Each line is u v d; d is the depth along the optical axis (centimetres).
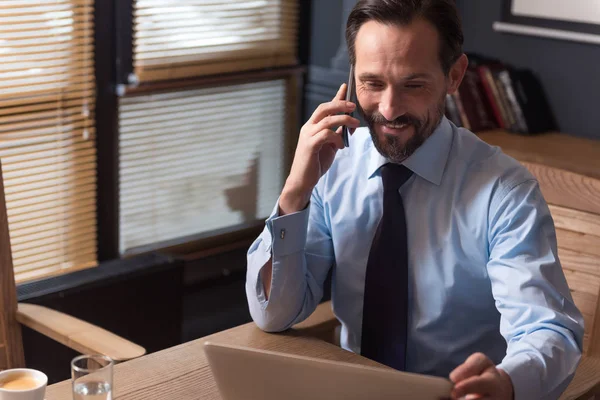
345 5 411
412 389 127
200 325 386
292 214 188
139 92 371
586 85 384
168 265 341
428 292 189
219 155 416
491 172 188
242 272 439
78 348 197
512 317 170
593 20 375
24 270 343
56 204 355
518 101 381
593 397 189
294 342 189
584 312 209
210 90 403
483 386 137
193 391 164
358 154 202
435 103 177
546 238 179
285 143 443
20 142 337
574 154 353
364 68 174
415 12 170
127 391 163
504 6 402
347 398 133
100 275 323
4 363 217
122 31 360
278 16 421
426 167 189
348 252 199
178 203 403
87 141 360
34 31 333
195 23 389
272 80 429
